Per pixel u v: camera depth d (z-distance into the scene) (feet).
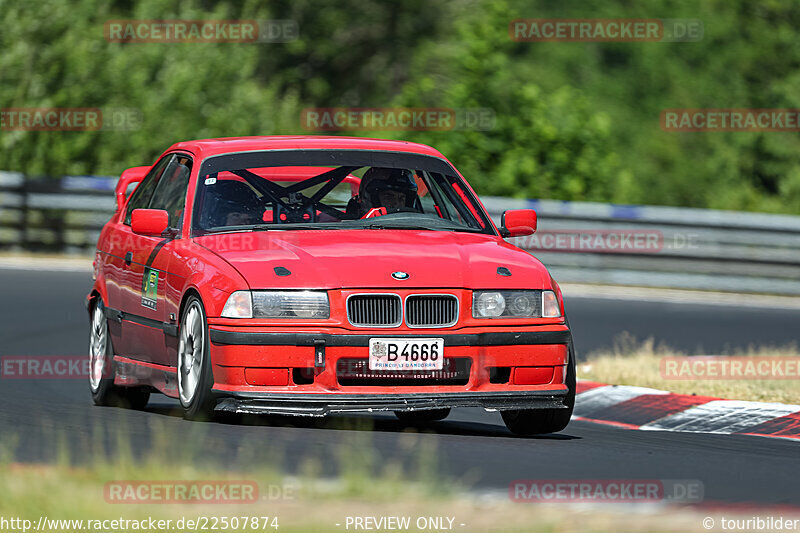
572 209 246.06
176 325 98.07
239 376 91.04
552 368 96.07
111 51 277.44
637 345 166.30
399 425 105.70
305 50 362.74
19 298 188.03
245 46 301.22
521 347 94.53
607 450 92.12
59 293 194.18
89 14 282.36
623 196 287.48
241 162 106.73
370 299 92.48
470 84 276.82
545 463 84.33
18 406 108.58
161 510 63.31
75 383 128.98
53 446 84.23
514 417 101.04
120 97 274.77
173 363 99.50
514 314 95.20
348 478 70.44
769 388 125.80
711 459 89.40
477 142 272.31
